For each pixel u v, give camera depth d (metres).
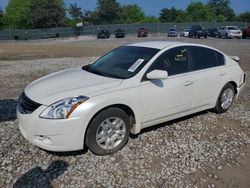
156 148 4.28
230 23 61.84
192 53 5.03
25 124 3.79
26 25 79.88
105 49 23.89
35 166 3.75
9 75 10.22
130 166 3.79
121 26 61.75
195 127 5.10
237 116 5.74
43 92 3.93
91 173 3.62
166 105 4.57
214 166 3.86
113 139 4.05
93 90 3.86
